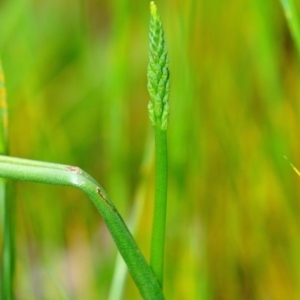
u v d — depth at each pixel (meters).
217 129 0.67
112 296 0.52
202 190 0.64
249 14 0.69
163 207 0.34
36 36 0.99
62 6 1.03
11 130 0.80
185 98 0.60
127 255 0.33
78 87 0.96
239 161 0.66
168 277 0.62
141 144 0.82
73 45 1.01
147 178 0.58
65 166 0.33
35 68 0.86
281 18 0.71
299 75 0.69
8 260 0.45
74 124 0.92
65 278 0.72
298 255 0.63
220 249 0.66
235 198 0.66
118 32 0.67
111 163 0.69
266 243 0.65
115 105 0.68
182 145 0.62
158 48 0.32
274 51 0.67
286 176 0.65
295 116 0.67
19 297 0.66
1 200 0.44
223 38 0.70
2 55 0.81
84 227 0.75
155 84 0.33
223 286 0.65
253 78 0.69
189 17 0.59
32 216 0.69
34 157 0.78
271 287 0.64
